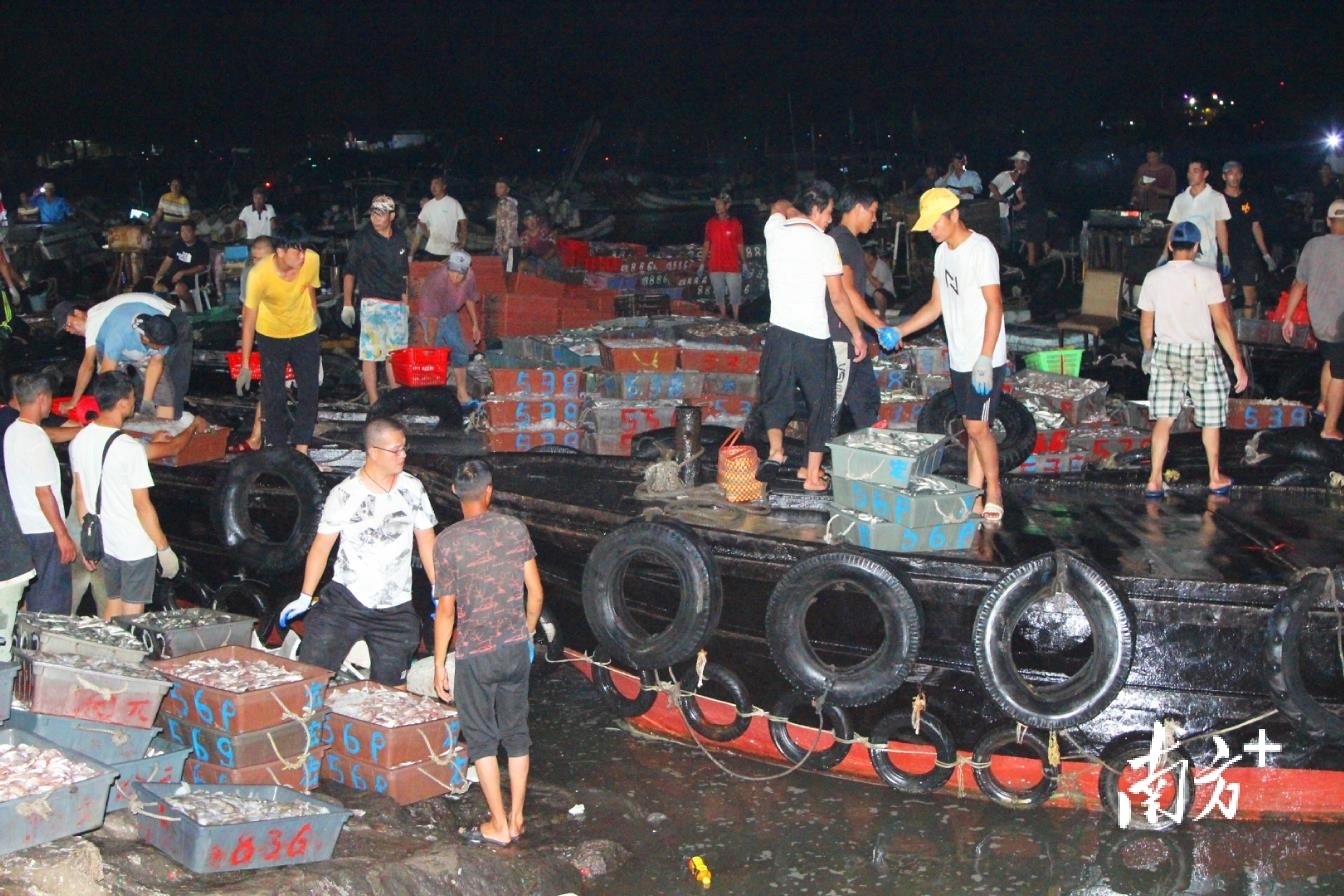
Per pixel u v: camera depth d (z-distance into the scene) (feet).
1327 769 21.44
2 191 122.01
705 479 29.50
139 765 17.85
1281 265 64.03
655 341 37.93
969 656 22.35
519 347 42.04
